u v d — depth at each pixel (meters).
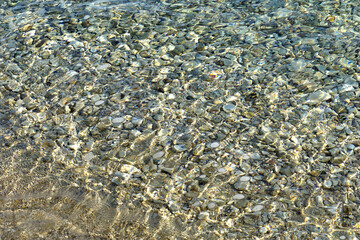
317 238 2.55
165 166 3.25
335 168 3.07
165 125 3.66
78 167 3.30
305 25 4.86
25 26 5.30
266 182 3.03
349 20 4.86
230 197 2.93
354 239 2.52
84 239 2.70
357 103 3.66
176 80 4.19
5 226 2.81
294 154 3.24
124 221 2.82
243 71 4.22
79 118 3.81
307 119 3.57
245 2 5.53
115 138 3.56
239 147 3.36
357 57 4.23
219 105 3.83
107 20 5.33
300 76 4.08
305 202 2.83
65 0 5.98
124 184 3.12
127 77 4.29
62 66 4.51
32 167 3.32
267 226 2.68
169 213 2.85
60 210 2.93
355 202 2.78
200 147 3.40
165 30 5.02
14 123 3.80
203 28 5.00
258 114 3.69
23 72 4.46
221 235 2.65
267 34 4.77
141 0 5.83
